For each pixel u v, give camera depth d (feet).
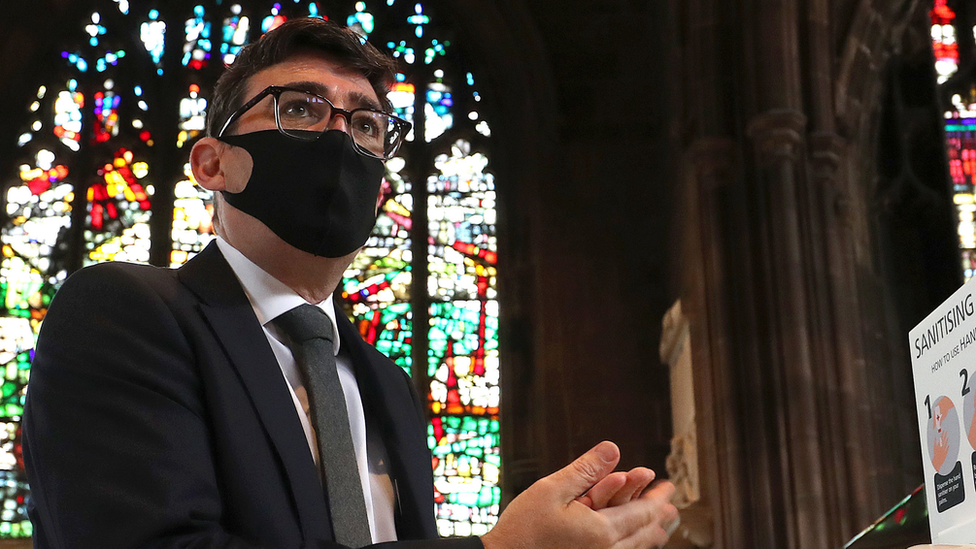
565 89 50.01
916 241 46.37
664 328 42.57
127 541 4.39
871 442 34.04
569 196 48.70
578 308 46.98
